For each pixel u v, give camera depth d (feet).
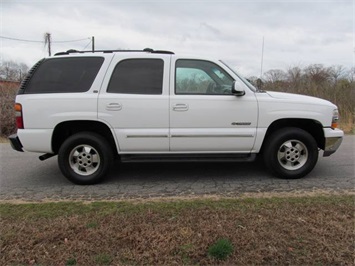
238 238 10.18
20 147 16.42
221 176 17.95
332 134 16.85
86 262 9.23
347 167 19.47
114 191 15.78
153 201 13.96
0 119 38.34
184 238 10.23
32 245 10.06
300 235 10.36
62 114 15.96
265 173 18.33
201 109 16.16
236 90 15.79
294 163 17.21
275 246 9.78
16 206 13.46
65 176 16.81
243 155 16.96
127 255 9.48
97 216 12.03
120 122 16.10
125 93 16.16
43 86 16.31
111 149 16.88
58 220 11.75
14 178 18.39
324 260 9.15
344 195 14.24
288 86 45.96
